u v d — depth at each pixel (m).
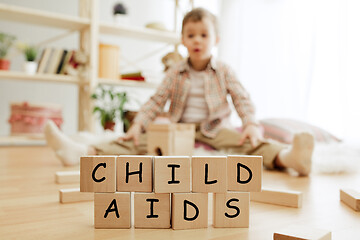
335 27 1.96
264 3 2.45
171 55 2.37
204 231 0.53
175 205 0.53
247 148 1.26
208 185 0.54
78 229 0.53
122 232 0.52
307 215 0.63
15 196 0.75
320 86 2.03
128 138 1.38
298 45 2.21
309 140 1.06
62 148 1.22
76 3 2.61
